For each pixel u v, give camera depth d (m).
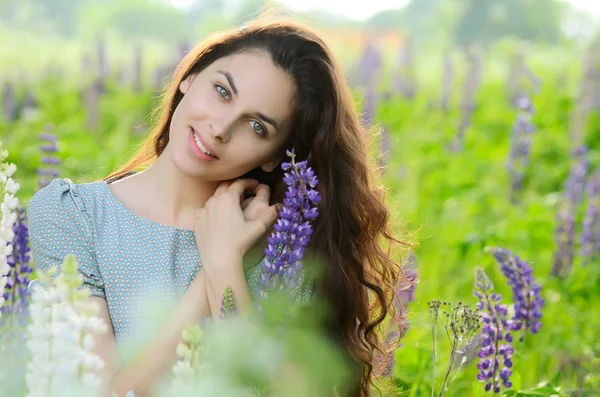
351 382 4.03
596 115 13.85
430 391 4.63
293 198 3.45
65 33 90.31
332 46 4.00
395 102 17.44
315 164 4.02
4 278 3.01
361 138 4.15
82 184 3.99
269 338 1.94
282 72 3.78
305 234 3.42
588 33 31.05
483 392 4.28
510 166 9.74
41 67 22.80
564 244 7.35
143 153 4.44
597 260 7.40
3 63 26.31
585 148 11.30
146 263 3.79
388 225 4.39
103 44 17.11
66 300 2.24
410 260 5.00
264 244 4.01
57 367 2.15
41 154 9.87
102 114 14.93
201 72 3.82
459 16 74.00
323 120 3.92
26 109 14.43
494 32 71.12
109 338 3.68
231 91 3.71
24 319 3.18
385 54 23.27
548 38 66.94
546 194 10.99
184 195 3.95
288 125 3.87
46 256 3.79
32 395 2.15
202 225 3.80
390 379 4.48
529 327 4.54
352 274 4.11
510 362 4.07
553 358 5.72
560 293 7.05
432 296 6.80
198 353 2.11
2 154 2.96
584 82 13.84
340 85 3.94
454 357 3.93
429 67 28.58
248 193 4.11
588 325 6.60
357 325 4.27
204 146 3.71
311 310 2.71
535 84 14.05
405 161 11.40
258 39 3.80
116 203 3.91
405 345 5.03
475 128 14.68
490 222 8.94
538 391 4.11
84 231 3.81
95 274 3.76
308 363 1.89
